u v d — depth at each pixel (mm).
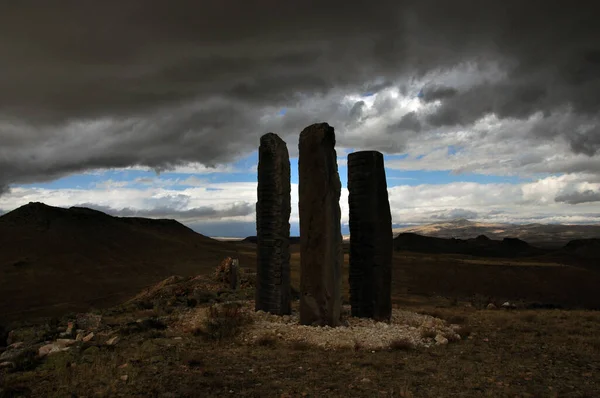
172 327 15281
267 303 17984
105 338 13383
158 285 31297
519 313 21250
